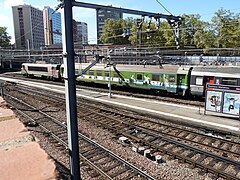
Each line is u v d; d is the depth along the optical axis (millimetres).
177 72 21375
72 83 5723
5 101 22562
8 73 55406
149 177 7938
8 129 13094
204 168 8680
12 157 8789
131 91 26422
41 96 24750
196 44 49125
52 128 13867
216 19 45156
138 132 12922
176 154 9719
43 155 8922
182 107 17953
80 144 11047
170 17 8031
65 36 5473
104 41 62969
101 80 28391
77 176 6266
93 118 15633
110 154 9695
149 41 51469
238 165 8836
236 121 14031
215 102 15016
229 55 45156
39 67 40844
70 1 5355
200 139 11859
